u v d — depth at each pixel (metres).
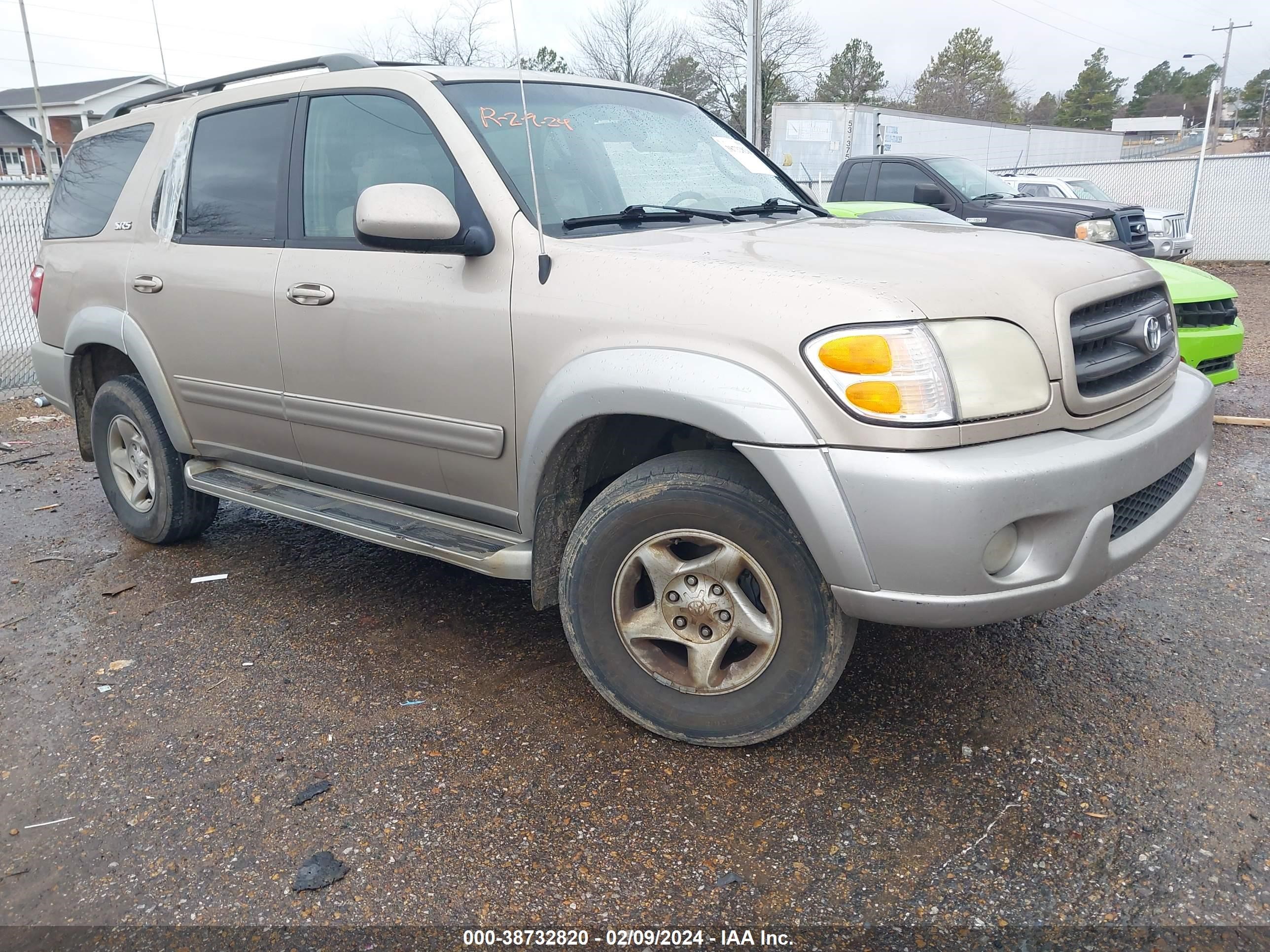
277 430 3.59
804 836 2.30
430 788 2.54
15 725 2.96
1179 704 2.82
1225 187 19.39
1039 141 24.98
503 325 2.72
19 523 5.02
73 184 4.57
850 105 17.39
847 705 2.87
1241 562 3.88
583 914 2.09
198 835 2.39
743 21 36.09
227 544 4.54
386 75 3.20
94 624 3.69
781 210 3.52
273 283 3.36
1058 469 2.19
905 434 2.13
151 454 4.26
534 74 3.40
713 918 2.06
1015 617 2.27
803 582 2.38
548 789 2.52
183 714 2.98
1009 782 2.48
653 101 3.71
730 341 2.30
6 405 8.20
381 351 3.05
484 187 2.83
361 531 3.24
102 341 4.17
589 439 2.70
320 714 2.94
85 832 2.43
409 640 3.43
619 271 2.53
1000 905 2.06
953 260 2.46
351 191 3.24
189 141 3.89
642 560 2.60
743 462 2.46
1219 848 2.20
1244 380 7.64
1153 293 2.83
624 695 2.71
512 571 2.84
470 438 2.89
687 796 2.47
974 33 59.69
